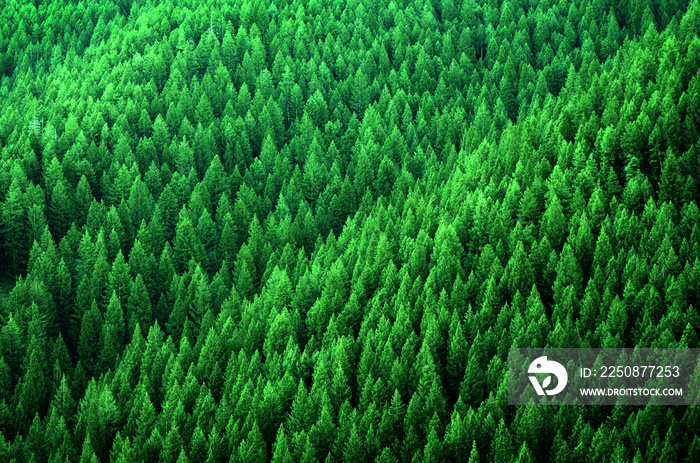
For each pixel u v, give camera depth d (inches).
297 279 3284.9
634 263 2743.6
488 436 2359.7
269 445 2551.7
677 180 3048.7
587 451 2242.9
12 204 3641.7
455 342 2596.0
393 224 3459.6
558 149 3572.8
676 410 2331.4
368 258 3149.6
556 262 2864.2
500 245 3016.7
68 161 4114.2
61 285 3341.5
